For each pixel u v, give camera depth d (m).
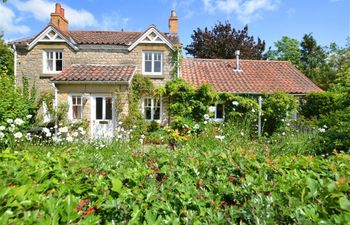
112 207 1.66
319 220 1.53
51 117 15.27
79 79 14.12
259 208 1.66
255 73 18.55
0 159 2.52
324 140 6.69
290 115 14.95
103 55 16.22
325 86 29.67
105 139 7.76
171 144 4.89
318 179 1.99
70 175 2.19
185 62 19.19
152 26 16.02
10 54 27.98
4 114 8.80
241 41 28.62
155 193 1.89
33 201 1.61
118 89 14.77
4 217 1.40
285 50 39.69
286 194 1.84
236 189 1.98
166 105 15.66
